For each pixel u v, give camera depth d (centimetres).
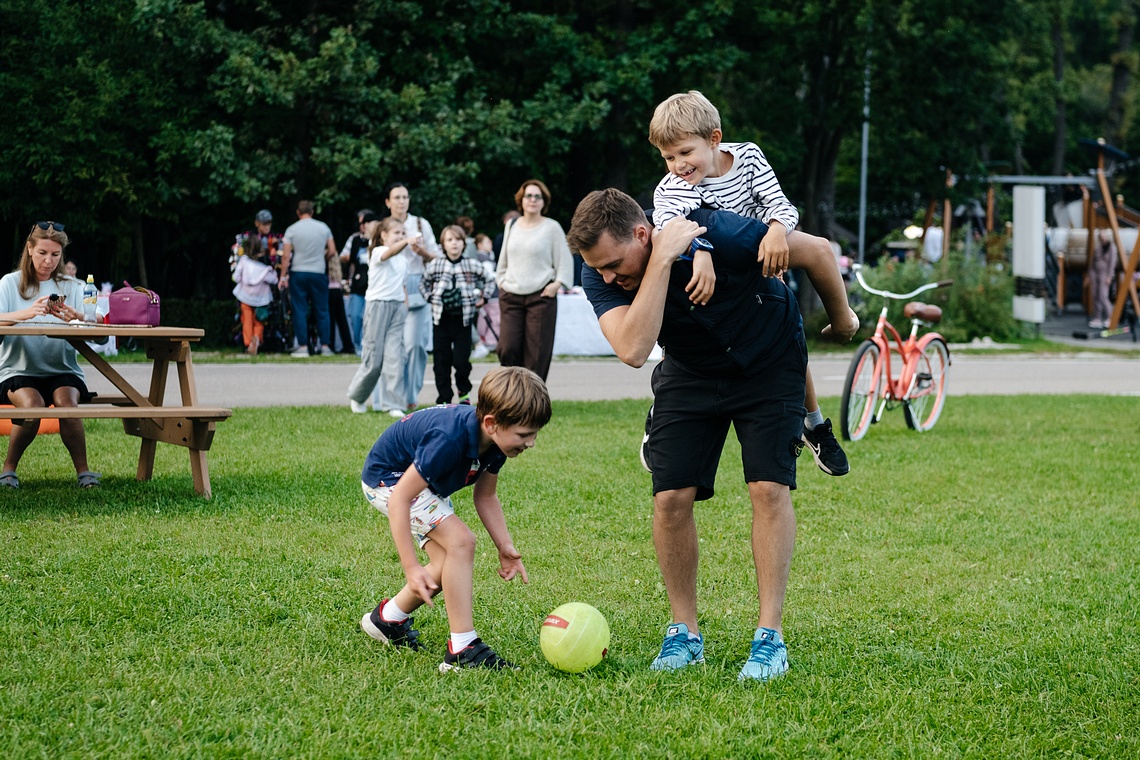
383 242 1043
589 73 2258
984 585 529
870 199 3991
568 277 1023
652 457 414
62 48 1931
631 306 374
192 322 1916
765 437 402
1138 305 2741
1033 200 2438
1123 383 1695
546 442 930
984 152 3984
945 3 2600
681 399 409
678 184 418
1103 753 341
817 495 738
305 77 1897
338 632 438
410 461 408
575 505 680
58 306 675
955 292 2330
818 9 2553
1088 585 529
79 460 708
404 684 380
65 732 332
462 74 2097
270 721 345
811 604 495
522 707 362
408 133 1955
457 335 1055
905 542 612
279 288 1706
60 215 1975
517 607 476
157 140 1892
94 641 415
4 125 1884
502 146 2044
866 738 345
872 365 1002
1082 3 5678
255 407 1114
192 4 1933
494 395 385
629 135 2391
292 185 1966
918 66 2650
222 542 567
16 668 384
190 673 385
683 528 413
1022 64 4400
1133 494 756
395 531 394
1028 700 381
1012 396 1395
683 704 367
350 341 1750
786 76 2692
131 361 1580
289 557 542
